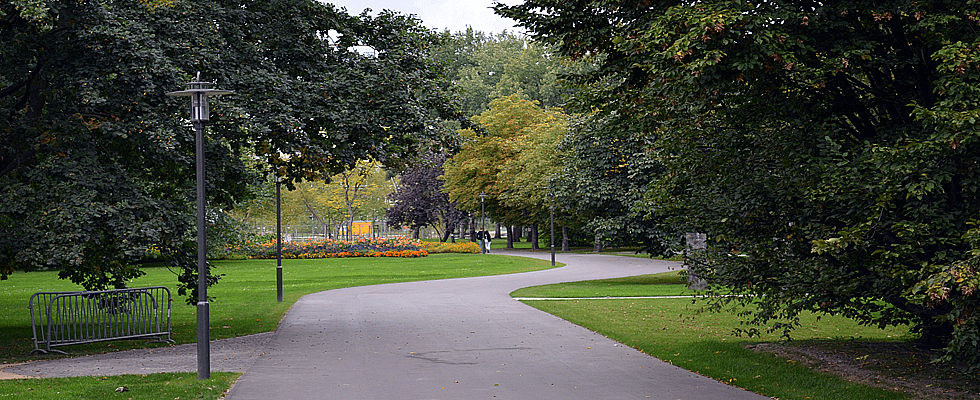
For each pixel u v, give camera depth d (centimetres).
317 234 10944
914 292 738
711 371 1056
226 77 1449
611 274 3412
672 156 1192
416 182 7625
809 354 1145
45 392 898
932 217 836
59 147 1284
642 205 2302
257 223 9006
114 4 1383
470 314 1855
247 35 1602
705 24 807
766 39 812
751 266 1045
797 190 955
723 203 1066
